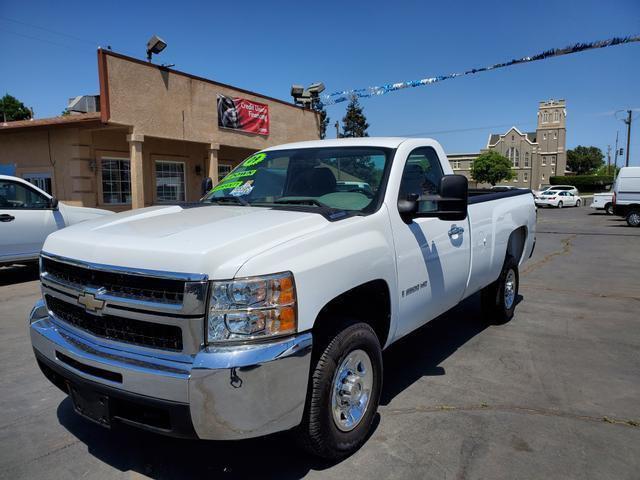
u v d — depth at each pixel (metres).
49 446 3.27
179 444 3.30
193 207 3.83
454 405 3.82
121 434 3.44
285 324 2.52
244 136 17.78
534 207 6.47
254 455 3.16
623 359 4.81
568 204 41.06
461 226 4.40
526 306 6.88
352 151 3.97
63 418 3.67
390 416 3.63
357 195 3.63
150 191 16.28
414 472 2.95
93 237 2.91
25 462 3.08
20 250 8.52
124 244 2.69
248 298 2.44
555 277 9.11
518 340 5.39
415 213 3.55
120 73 13.07
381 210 3.43
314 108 21.56
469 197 5.04
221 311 2.41
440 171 4.47
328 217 3.13
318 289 2.71
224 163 19.25
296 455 3.15
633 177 20.78
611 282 8.62
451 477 2.90
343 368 3.00
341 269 2.88
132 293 2.59
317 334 2.89
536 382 4.27
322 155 4.07
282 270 2.55
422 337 5.51
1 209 8.26
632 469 2.98
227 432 2.39
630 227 20.47
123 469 3.02
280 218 3.06
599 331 5.72
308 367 2.59
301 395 2.58
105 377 2.63
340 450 2.99
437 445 3.24
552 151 88.44
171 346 2.51
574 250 13.00
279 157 4.31
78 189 14.16
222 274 2.43
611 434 3.39
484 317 5.93
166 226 3.00
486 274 5.09
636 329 5.80
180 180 17.45
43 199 8.95
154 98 14.12
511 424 3.52
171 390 2.38
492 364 4.68
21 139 15.16
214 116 16.39
